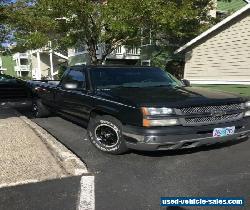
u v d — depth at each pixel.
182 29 17.75
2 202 3.77
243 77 11.82
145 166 4.88
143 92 5.37
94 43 16.66
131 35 15.97
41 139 6.10
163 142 4.62
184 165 4.89
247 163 4.94
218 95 5.19
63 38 16.23
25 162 4.88
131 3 13.73
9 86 12.86
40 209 3.59
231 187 4.08
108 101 5.27
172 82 6.40
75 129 7.34
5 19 17.41
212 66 13.16
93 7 14.54
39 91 8.40
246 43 11.64
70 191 4.02
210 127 4.78
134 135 4.77
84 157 5.33
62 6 14.30
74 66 6.88
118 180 4.37
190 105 4.72
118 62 23.81
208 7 18.88
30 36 16.50
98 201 3.76
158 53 21.03
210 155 5.32
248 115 5.24
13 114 8.94
